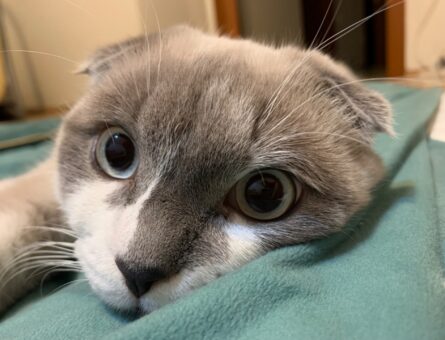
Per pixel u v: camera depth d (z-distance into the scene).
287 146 0.11
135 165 0.12
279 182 0.12
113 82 0.13
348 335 0.09
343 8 0.62
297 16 0.63
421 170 0.17
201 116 0.11
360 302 0.10
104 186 0.12
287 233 0.12
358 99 0.14
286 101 0.12
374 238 0.12
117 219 0.11
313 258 0.11
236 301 0.10
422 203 0.14
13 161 0.26
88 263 0.11
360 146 0.14
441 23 0.49
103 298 0.11
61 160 0.14
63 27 0.41
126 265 0.10
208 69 0.12
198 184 0.11
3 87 0.42
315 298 0.10
